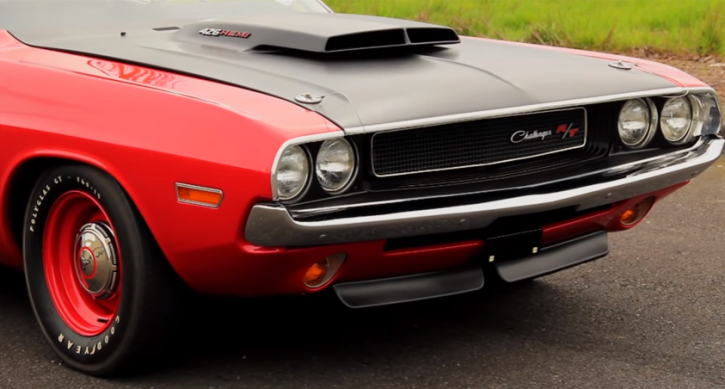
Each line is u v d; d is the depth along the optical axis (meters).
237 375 3.13
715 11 10.77
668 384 3.05
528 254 3.15
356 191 2.78
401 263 2.90
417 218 2.73
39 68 3.23
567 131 3.16
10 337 3.52
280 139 2.57
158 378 3.11
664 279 4.18
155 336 2.99
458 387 3.02
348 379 3.09
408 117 2.76
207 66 3.10
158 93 2.86
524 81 3.13
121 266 2.98
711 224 5.09
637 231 4.96
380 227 2.70
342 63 3.17
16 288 4.08
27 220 3.27
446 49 3.57
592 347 3.38
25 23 3.82
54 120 3.04
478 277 3.12
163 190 2.77
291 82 2.92
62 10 3.95
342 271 2.85
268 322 3.61
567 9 12.05
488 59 3.42
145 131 2.81
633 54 10.05
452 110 2.85
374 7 12.48
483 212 2.83
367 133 2.72
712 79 8.72
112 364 3.07
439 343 3.40
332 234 2.65
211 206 2.67
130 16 4.03
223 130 2.66
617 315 3.72
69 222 3.25
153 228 2.84
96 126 2.92
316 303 3.81
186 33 3.61
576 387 3.02
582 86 3.19
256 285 2.83
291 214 2.60
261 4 4.39
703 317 3.71
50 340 3.26
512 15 11.81
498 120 2.98
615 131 3.29
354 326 3.57
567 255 3.31
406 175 2.85
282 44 3.29
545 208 2.95
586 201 3.07
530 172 3.08
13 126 3.15
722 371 3.17
